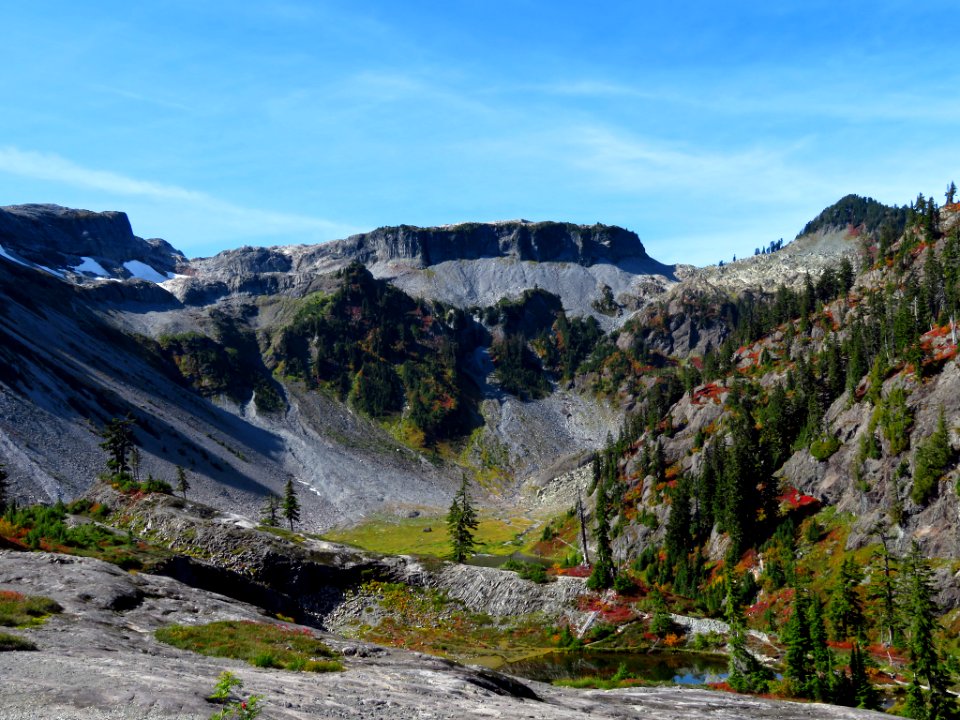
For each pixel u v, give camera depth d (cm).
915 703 5653
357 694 3112
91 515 10125
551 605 9100
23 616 3750
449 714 2961
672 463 15475
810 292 19062
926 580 7275
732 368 17738
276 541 9450
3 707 2153
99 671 2700
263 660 3631
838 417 12344
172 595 5316
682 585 11538
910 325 12250
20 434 15588
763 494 12138
